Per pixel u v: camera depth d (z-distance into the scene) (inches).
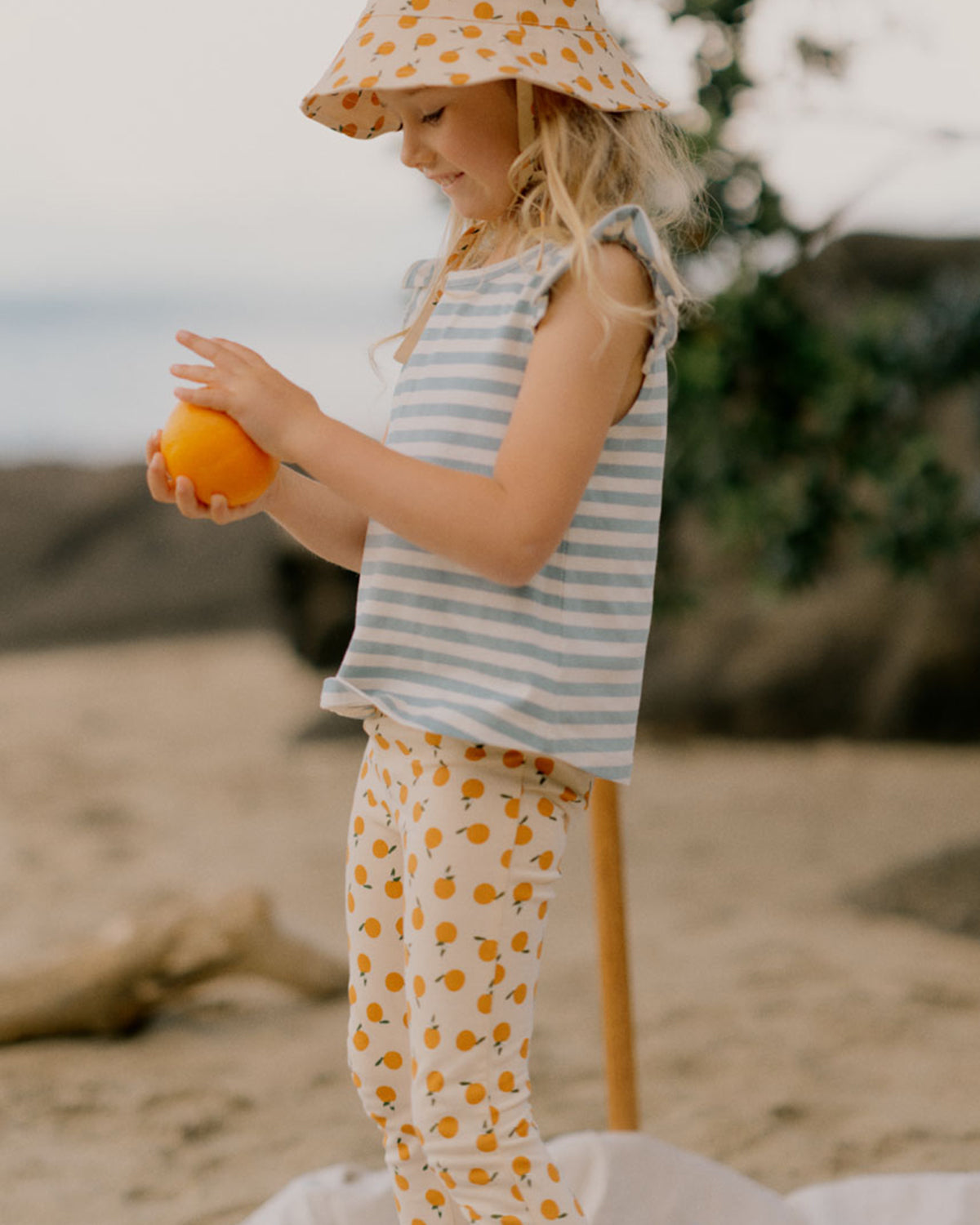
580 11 67.8
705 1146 117.2
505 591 64.4
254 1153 118.0
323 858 220.2
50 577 467.2
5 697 362.0
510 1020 65.9
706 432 169.5
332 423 62.9
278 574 316.8
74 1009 143.9
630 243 63.7
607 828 90.5
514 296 65.7
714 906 188.7
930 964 160.7
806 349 161.3
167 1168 115.0
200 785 269.4
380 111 79.7
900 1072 131.0
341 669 67.2
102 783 270.4
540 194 67.6
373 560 67.7
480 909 64.7
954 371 188.2
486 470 64.7
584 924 183.5
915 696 290.0
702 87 139.6
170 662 406.0
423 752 65.6
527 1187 64.7
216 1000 158.2
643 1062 135.3
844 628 295.7
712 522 192.4
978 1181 94.6
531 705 63.2
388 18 66.4
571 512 62.9
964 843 199.2
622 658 66.8
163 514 486.3
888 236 289.1
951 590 289.4
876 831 224.8
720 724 298.5
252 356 65.0
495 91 66.4
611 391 63.6
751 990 153.9
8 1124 124.0
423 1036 65.6
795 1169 112.7
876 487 191.6
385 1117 73.0
